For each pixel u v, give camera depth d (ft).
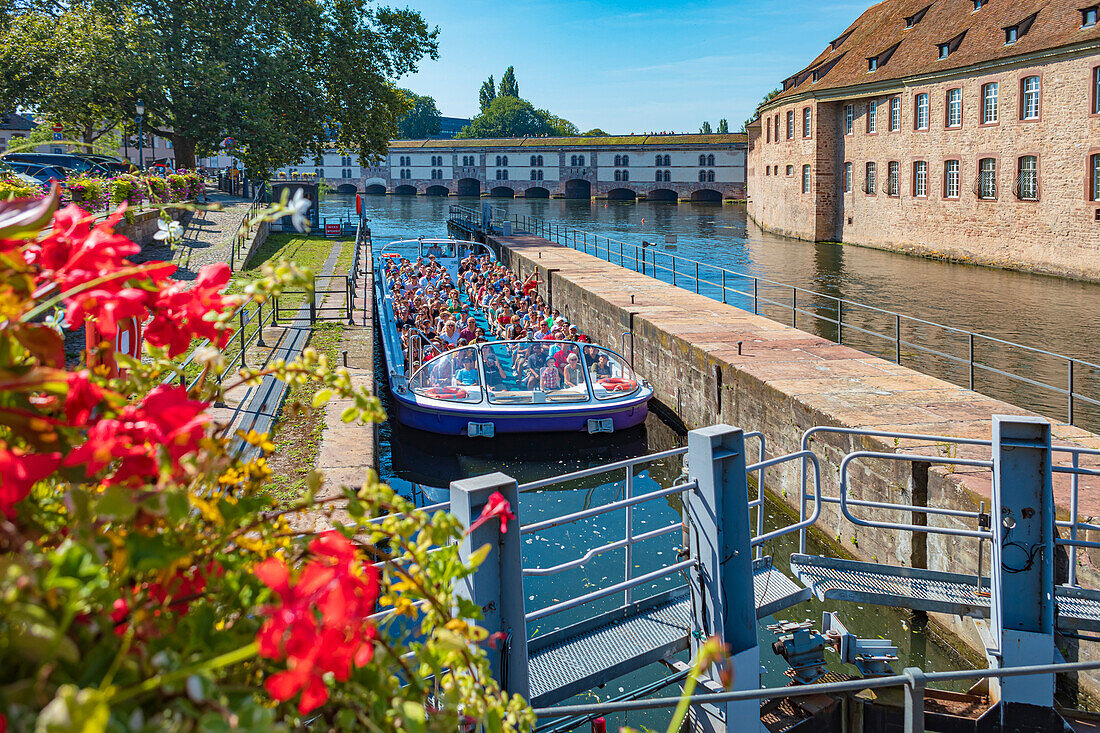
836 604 36.11
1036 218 137.08
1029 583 18.51
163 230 5.30
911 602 20.43
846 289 123.24
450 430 55.83
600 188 402.72
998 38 146.61
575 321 92.38
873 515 38.37
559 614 34.50
